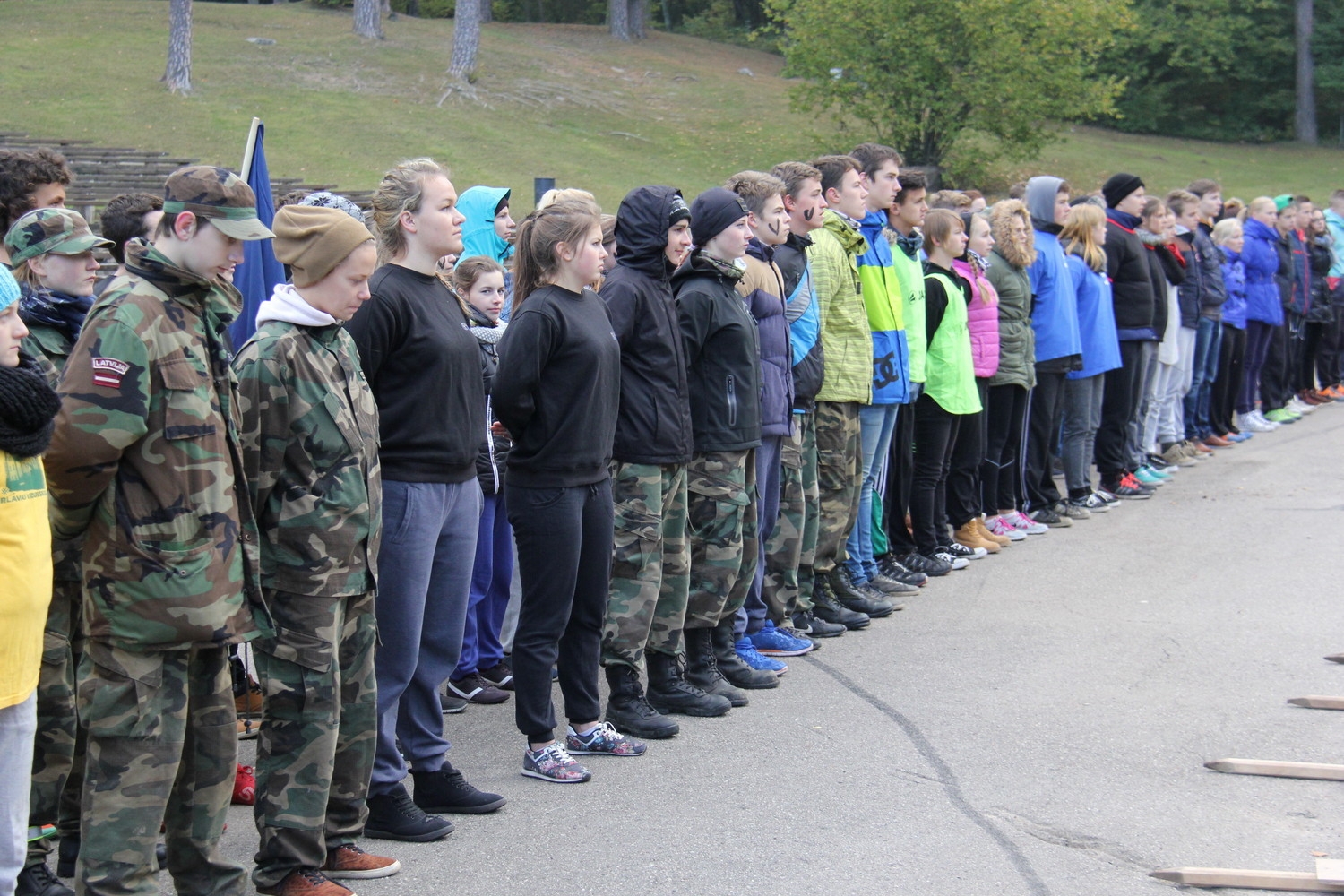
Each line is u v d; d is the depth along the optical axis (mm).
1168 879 3455
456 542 3734
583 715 4359
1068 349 7969
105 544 2824
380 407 3523
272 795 3205
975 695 5051
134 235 4270
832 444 5832
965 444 7258
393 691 3625
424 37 35781
